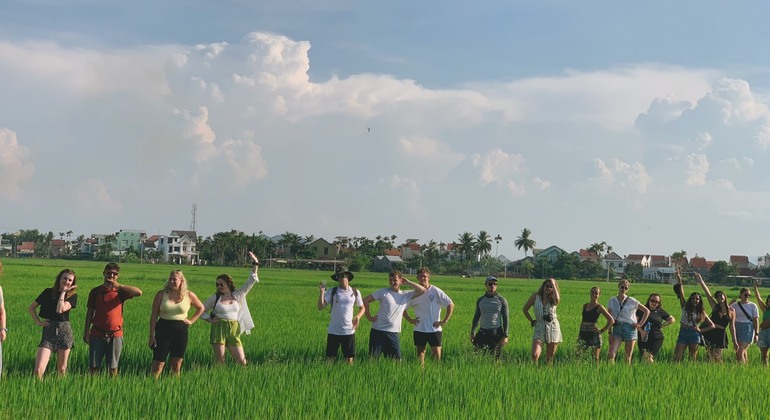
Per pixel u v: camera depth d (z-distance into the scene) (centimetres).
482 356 1456
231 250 17925
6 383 1017
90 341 1175
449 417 935
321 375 1184
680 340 1709
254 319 2409
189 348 1537
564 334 2280
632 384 1240
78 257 18762
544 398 1077
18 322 1956
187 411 916
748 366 1545
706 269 17962
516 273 17450
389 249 19512
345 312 1383
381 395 1050
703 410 1035
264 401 969
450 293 5312
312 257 17900
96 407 906
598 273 16175
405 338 1900
